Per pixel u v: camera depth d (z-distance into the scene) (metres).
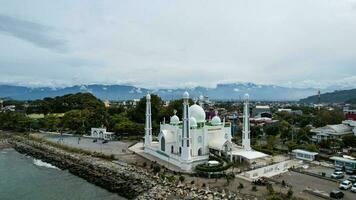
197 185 85.94
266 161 113.69
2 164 132.12
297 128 184.12
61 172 118.56
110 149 143.25
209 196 77.88
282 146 144.38
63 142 165.50
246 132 120.88
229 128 126.31
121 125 181.12
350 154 127.12
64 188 98.75
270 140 147.88
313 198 75.12
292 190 81.12
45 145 160.75
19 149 162.25
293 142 140.12
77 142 165.62
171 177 91.62
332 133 164.50
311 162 114.81
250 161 107.81
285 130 171.88
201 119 126.19
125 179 98.38
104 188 98.31
